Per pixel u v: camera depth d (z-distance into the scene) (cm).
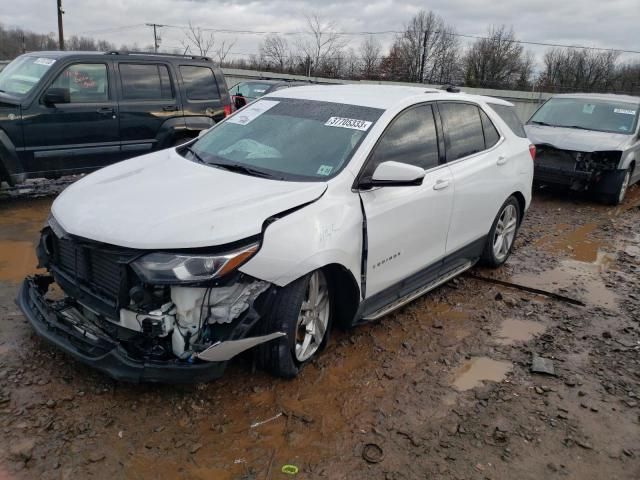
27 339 379
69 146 743
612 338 457
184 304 296
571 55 6581
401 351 411
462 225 495
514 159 569
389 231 395
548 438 324
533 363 403
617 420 346
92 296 323
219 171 386
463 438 319
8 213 695
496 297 524
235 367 364
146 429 303
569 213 905
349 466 290
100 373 345
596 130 1003
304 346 360
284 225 322
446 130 475
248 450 295
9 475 264
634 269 639
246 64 5072
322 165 382
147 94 816
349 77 4972
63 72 732
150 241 291
